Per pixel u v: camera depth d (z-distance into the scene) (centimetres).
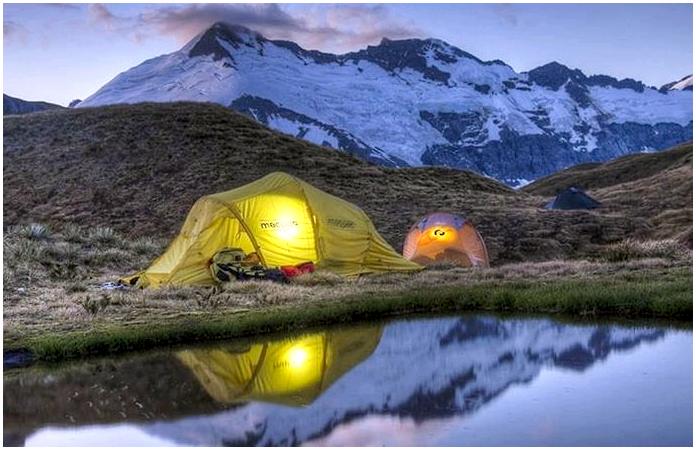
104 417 1092
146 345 1608
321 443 964
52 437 1003
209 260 2559
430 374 1334
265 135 6406
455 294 2158
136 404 1164
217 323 1738
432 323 1889
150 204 4969
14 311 1933
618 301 1962
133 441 988
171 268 2553
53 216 4938
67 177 5506
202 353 1546
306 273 2638
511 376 1303
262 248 2677
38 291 2309
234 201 2653
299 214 2791
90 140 6122
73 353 1516
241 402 1168
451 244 3225
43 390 1251
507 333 1727
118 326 1736
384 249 3000
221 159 5675
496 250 3966
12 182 5516
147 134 6162
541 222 4450
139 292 2338
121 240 3647
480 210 4756
